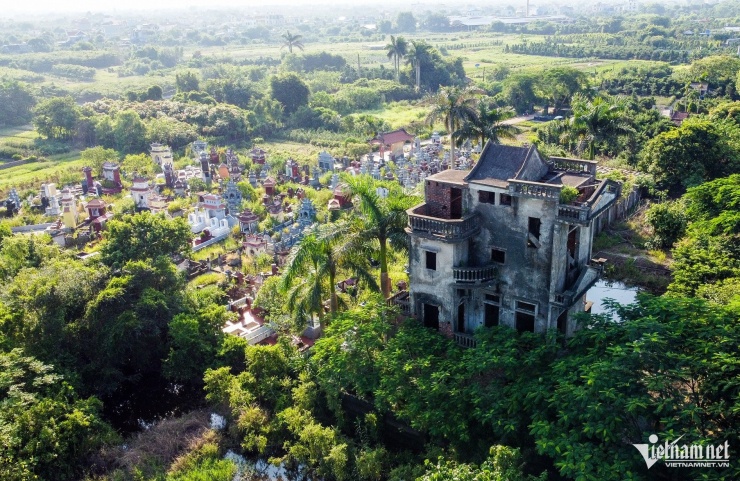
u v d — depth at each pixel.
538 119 139.62
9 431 33.81
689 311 31.55
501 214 37.03
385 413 37.59
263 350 41.44
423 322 40.28
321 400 39.44
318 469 35.12
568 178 38.62
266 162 110.88
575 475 25.47
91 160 111.75
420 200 42.53
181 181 98.69
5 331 41.88
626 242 64.00
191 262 64.56
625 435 27.27
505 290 38.16
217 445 37.69
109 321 44.03
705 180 74.81
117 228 55.09
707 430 26.53
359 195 42.12
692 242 50.75
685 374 27.47
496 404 30.66
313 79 190.12
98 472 35.81
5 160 130.12
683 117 114.25
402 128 133.88
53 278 45.66
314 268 44.53
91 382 43.22
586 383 28.33
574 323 38.03
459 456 32.34
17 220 84.00
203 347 43.59
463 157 97.12
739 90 129.38
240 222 76.31
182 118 143.00
